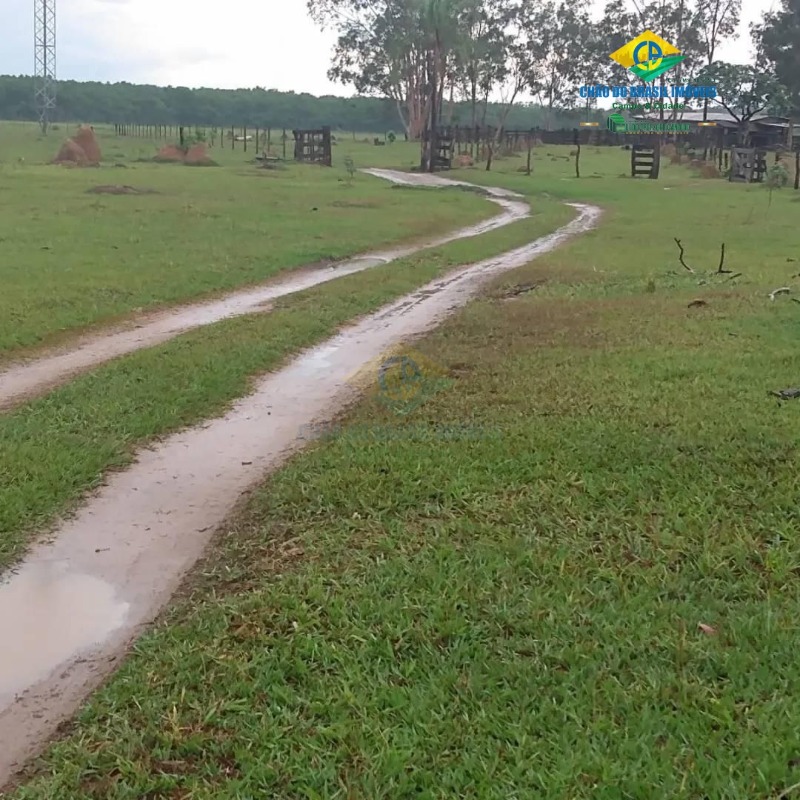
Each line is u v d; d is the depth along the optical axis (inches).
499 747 115.0
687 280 486.3
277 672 134.2
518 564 162.1
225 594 162.6
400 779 110.7
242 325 393.7
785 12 2534.5
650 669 129.1
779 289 426.3
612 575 157.2
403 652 137.9
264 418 272.8
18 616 161.3
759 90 1955.0
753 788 105.3
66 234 665.6
